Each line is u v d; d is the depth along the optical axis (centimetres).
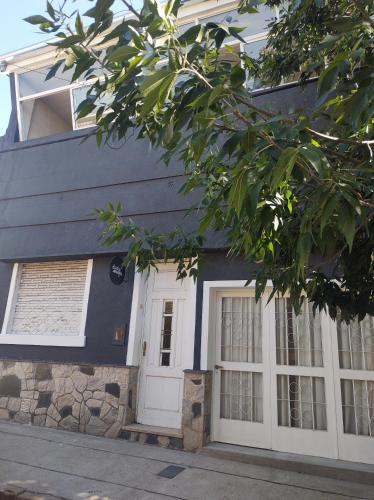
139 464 456
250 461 469
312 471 440
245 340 552
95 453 489
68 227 712
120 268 620
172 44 203
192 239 419
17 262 732
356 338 492
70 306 677
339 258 300
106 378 584
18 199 778
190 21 716
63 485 396
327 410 482
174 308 600
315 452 475
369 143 210
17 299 723
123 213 669
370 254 273
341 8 344
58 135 781
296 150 145
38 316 697
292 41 489
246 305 566
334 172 179
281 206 229
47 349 650
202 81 208
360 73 179
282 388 514
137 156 693
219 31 220
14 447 505
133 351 589
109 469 440
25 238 744
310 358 510
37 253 721
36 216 747
